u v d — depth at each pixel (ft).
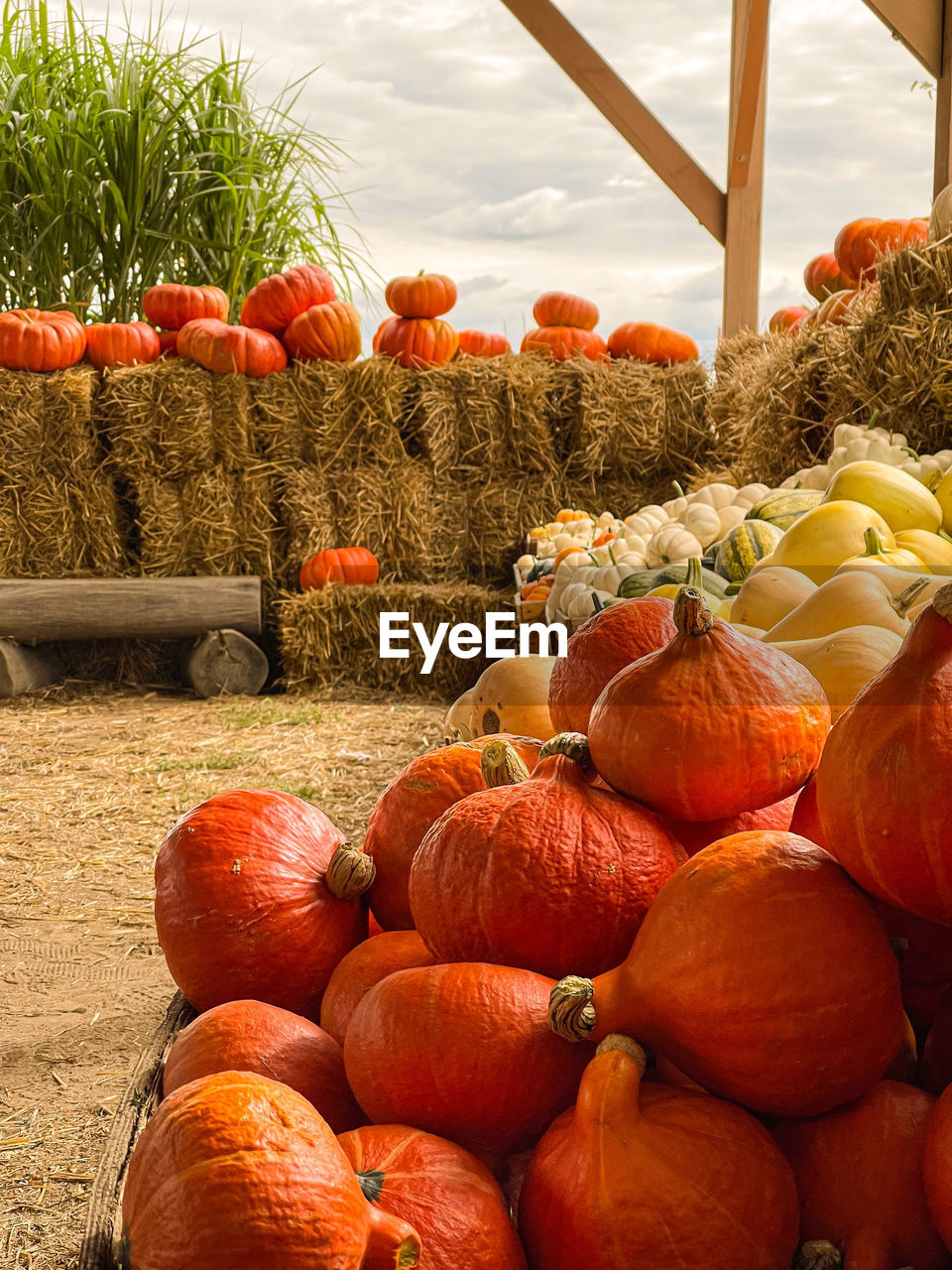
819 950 1.63
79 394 17.79
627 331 21.44
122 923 8.73
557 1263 1.59
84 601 17.49
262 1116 1.55
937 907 1.62
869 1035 1.64
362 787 12.47
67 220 20.47
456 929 1.96
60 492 18.20
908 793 1.57
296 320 18.94
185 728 15.65
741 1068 1.64
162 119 21.38
